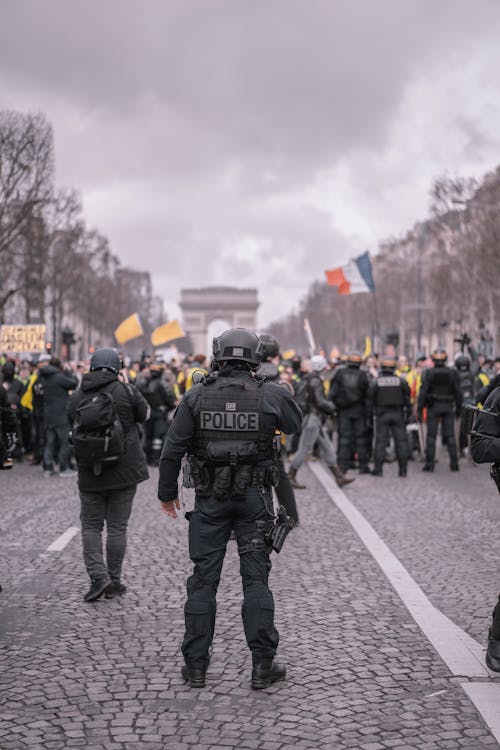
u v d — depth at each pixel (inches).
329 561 329.7
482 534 384.5
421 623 247.4
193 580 205.2
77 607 268.1
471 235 1921.8
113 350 285.1
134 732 176.6
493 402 199.2
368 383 621.3
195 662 201.5
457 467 645.9
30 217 1454.2
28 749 168.6
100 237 2380.7
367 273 1128.2
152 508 457.7
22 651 226.7
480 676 205.8
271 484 205.2
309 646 229.5
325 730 177.0
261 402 201.5
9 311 1873.8
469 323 2282.2
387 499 493.7
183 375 734.5
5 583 297.6
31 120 1389.0
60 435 612.7
